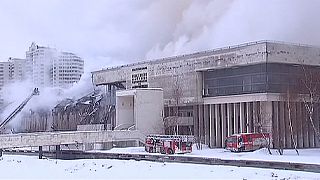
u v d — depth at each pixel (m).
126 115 116.44
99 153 87.31
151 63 121.12
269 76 96.00
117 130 106.00
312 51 101.00
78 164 61.72
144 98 110.12
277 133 94.81
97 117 139.38
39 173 49.31
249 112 100.69
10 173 49.75
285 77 97.94
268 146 85.19
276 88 96.56
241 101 100.50
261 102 96.75
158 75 118.75
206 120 109.44
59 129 151.12
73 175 46.50
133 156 78.50
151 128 110.12
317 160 61.66
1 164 64.38
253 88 98.06
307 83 97.25
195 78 109.31
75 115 149.00
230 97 103.00
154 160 72.25
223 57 103.25
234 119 103.62
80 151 92.00
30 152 107.62
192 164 59.88
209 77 108.31
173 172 47.47
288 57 97.38
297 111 100.50
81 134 94.81
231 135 94.94
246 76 99.81
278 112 98.81
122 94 113.75
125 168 53.19
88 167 56.09
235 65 100.69
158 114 111.69
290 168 52.28
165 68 116.94
